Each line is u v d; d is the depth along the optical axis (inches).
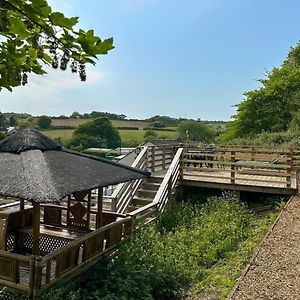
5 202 441.1
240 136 1111.6
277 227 347.6
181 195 532.4
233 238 349.7
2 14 79.3
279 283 233.3
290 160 470.6
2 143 290.0
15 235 311.6
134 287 260.4
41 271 225.3
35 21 84.7
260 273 249.1
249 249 311.6
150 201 467.5
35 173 243.1
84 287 259.8
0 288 238.1
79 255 287.1
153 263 298.0
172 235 376.8
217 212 424.2
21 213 315.3
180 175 530.0
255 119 1096.8
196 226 397.4
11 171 247.9
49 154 289.6
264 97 1082.7
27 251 313.9
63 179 251.8
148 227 377.4
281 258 273.4
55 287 238.8
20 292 229.6
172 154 686.5
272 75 1142.3
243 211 429.1
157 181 520.7
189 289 270.2
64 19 82.8
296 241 307.7
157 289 272.8
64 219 385.4
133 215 352.8
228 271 281.9
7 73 104.4
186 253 329.4
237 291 224.2
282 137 861.2
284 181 490.6
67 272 249.0
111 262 288.8
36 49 94.0
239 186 494.3
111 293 252.1
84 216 340.5
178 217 428.8
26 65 104.4
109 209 454.0
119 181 304.2
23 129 303.9
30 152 276.7
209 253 327.3
